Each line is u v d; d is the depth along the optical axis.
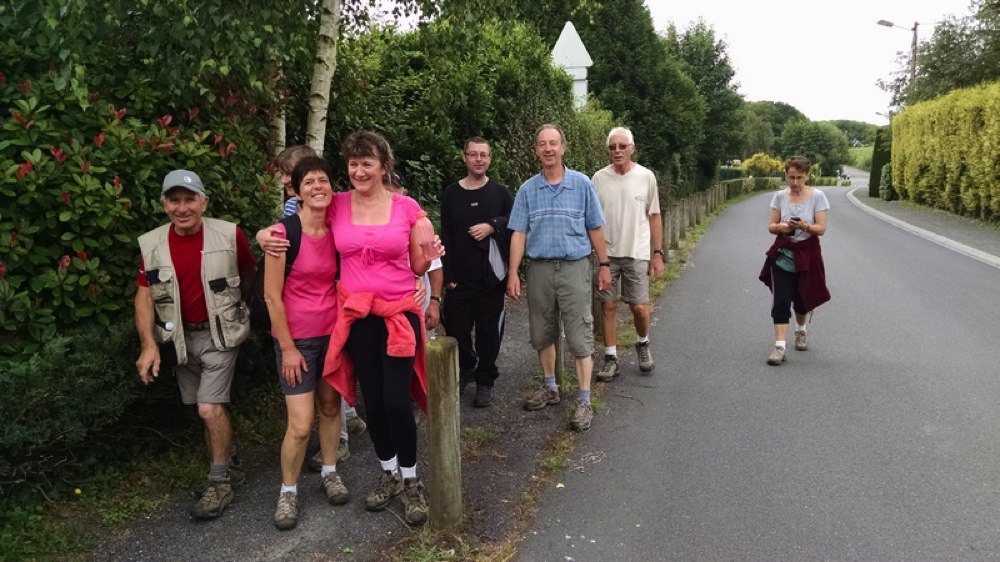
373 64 6.99
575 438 4.42
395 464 3.55
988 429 4.43
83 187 3.25
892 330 6.88
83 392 3.12
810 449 4.21
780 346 5.94
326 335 3.37
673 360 6.03
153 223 3.62
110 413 3.29
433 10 5.77
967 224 17.28
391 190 3.74
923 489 3.68
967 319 7.27
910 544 3.17
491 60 8.52
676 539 3.26
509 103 8.56
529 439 4.39
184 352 3.32
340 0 5.44
